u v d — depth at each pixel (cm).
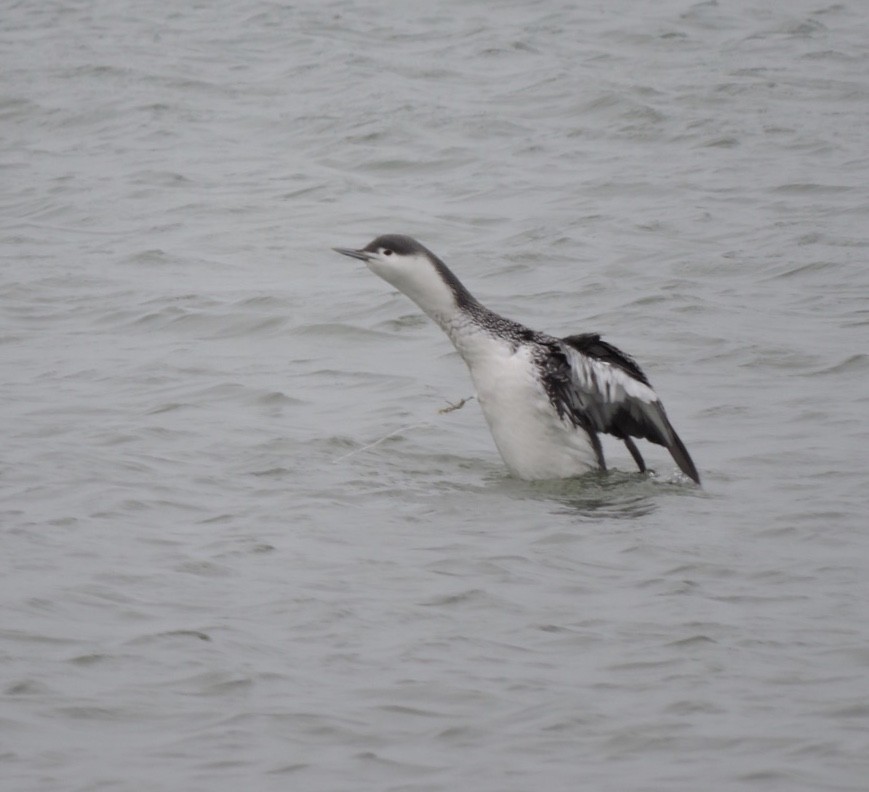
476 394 1435
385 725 916
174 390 1638
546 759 877
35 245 2247
